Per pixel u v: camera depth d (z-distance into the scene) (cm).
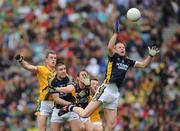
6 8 7681
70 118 4200
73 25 7394
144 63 4059
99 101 4006
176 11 7512
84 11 7525
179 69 6856
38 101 4262
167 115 6291
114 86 4006
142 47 7025
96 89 4412
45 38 7269
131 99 6394
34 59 6944
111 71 4003
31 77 6644
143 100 6412
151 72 6700
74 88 4169
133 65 4041
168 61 6912
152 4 7544
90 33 7250
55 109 4200
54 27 7394
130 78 6575
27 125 6272
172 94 6562
